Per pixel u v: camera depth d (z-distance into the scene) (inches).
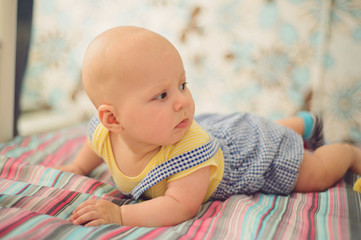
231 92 78.0
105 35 28.5
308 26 72.8
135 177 31.3
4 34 53.1
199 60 79.2
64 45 83.3
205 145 30.2
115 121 28.7
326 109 73.6
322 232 24.9
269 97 76.2
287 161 36.1
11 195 29.0
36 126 76.0
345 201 32.6
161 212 28.0
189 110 28.2
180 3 78.9
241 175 35.4
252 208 28.8
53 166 42.4
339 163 39.2
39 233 22.5
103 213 26.8
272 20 74.5
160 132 27.2
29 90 82.5
